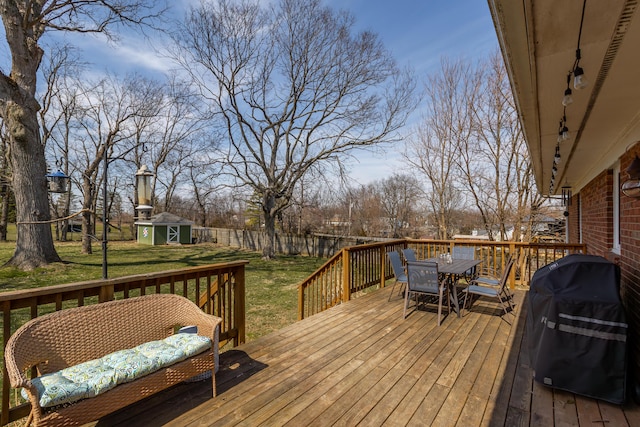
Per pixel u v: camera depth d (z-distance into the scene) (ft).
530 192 42.65
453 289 15.98
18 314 21.89
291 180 53.98
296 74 50.65
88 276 35.17
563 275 9.33
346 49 48.78
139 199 18.63
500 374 9.78
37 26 36.24
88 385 6.33
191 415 7.61
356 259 19.34
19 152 36.17
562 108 9.53
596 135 12.46
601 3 4.93
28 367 6.68
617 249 14.65
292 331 13.29
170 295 9.41
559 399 8.47
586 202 23.04
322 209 77.41
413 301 17.97
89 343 7.72
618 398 8.05
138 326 8.62
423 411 7.90
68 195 84.23
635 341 10.21
